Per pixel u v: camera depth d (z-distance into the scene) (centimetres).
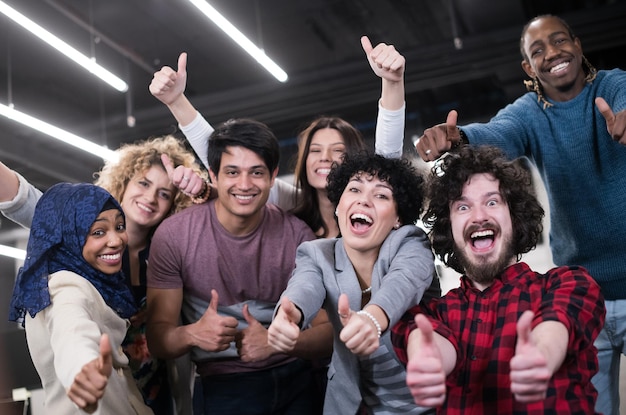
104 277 206
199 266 230
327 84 689
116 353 202
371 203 198
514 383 130
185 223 233
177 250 230
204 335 213
